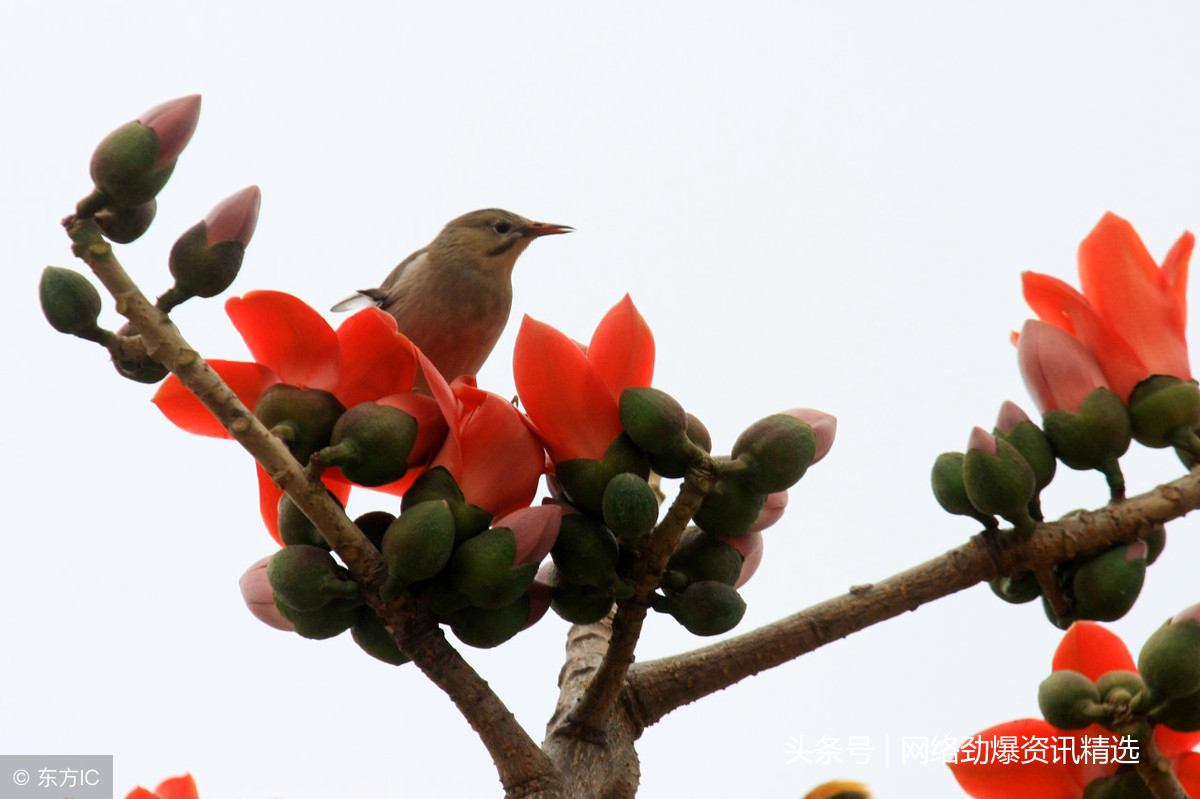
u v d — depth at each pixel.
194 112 3.39
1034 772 3.76
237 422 3.33
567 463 3.58
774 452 3.54
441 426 3.62
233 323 3.63
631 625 3.71
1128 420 3.90
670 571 3.76
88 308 3.43
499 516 3.59
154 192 3.36
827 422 3.86
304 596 3.46
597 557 3.54
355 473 3.47
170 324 3.32
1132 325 4.00
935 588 3.97
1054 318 4.16
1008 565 3.85
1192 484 3.81
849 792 3.42
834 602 4.12
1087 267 4.11
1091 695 3.56
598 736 3.98
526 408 3.60
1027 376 4.01
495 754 3.72
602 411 3.57
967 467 3.81
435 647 3.61
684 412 3.53
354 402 3.65
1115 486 3.89
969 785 3.79
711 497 3.64
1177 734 3.71
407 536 3.34
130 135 3.30
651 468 3.64
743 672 4.18
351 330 3.63
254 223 3.44
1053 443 3.92
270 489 3.90
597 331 3.66
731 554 3.80
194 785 3.61
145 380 3.56
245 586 3.87
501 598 3.44
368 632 3.72
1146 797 3.65
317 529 3.68
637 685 4.22
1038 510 3.93
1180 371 3.96
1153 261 4.05
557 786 3.69
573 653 4.80
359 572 3.45
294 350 3.64
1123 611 3.76
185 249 3.34
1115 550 3.79
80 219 3.29
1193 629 3.40
